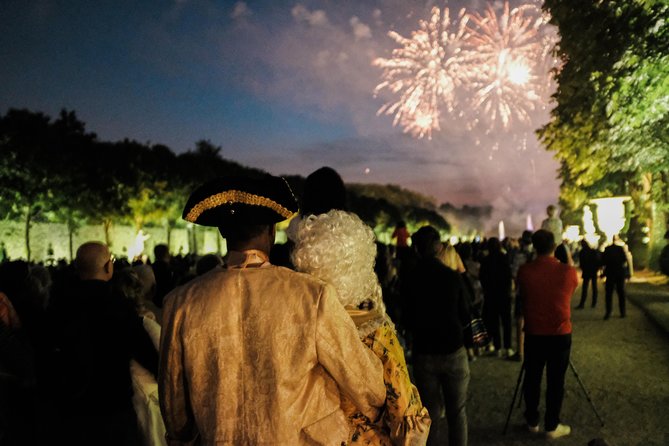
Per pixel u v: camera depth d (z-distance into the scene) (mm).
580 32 14133
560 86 17750
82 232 45938
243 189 2336
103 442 3479
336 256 2502
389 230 109438
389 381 2365
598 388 7668
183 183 53094
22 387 4191
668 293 18469
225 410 2090
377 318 2498
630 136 15641
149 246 53094
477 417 6707
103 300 3600
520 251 13250
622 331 12094
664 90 12367
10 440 4152
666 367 8688
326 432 2148
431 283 4781
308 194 3434
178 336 2211
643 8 11797
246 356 2125
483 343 4957
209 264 5770
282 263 4477
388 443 2361
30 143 35625
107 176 43625
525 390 6047
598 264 16359
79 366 3455
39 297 5121
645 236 29766
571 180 27547
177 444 2338
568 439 5855
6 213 34875
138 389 3775
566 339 5773
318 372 2189
